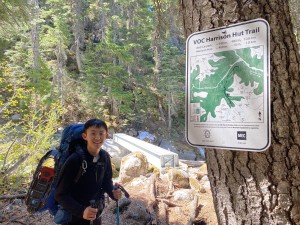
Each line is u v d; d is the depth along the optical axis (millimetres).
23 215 3738
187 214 4023
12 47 16844
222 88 1268
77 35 18734
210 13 1304
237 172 1261
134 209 3977
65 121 17266
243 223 1271
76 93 18375
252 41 1195
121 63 19062
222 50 1271
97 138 2053
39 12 15484
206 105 1318
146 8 17219
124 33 20234
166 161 6449
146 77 19719
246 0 1221
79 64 18969
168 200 4367
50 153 2303
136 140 10102
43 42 16547
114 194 2465
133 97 20359
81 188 2098
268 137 1156
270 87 1197
